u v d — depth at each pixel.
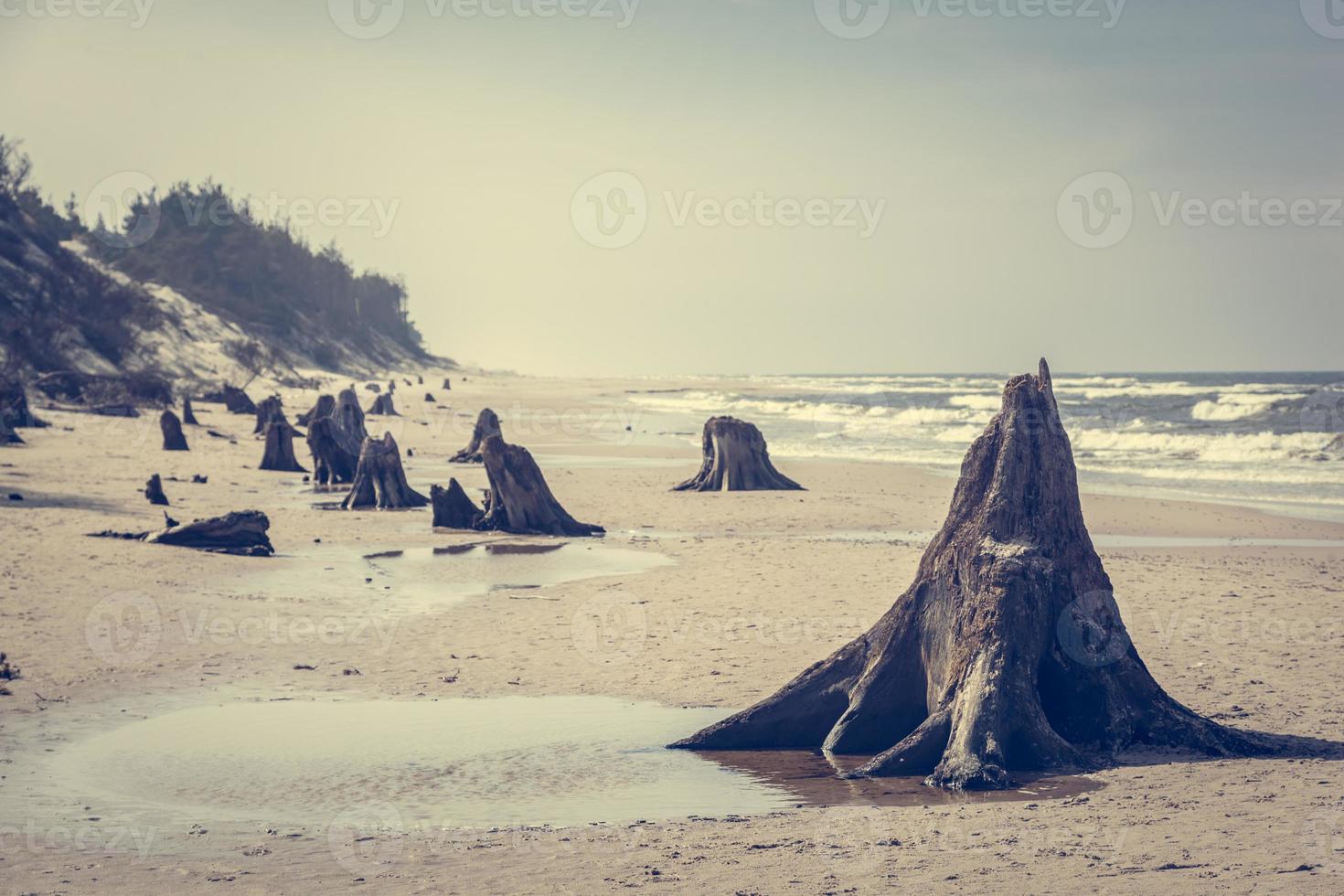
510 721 13.29
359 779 11.21
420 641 17.39
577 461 54.12
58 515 28.30
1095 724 11.89
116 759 11.81
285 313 169.75
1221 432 67.75
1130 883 7.73
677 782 11.23
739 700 14.10
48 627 17.50
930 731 11.59
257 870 8.59
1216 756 11.62
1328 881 7.57
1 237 93.44
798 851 8.85
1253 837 8.70
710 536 29.94
